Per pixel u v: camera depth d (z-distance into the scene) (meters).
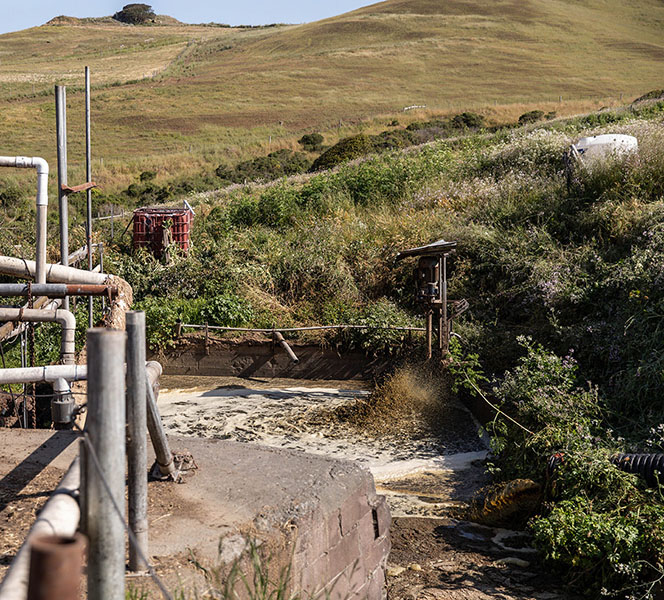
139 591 2.38
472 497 5.85
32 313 5.00
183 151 46.81
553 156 15.86
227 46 103.38
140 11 161.00
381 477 6.36
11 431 4.04
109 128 56.31
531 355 6.96
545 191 12.53
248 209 16.08
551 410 6.21
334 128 50.94
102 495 1.72
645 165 11.23
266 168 37.75
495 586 4.23
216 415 8.14
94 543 1.73
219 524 2.93
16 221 15.55
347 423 7.80
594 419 6.25
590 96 58.62
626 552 4.30
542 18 96.25
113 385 1.72
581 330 8.27
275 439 7.32
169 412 8.29
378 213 14.43
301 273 11.63
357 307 10.71
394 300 11.02
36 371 4.05
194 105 64.19
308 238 13.05
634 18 99.88
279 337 9.74
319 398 8.78
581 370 7.82
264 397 8.87
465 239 11.41
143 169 40.41
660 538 4.32
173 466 3.38
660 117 20.28
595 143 12.66
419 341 9.43
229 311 10.52
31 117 59.12
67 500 1.80
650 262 8.55
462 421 7.76
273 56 90.75
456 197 14.09
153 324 10.08
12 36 132.00
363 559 3.54
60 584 1.29
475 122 43.34
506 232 11.39
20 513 2.98
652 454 5.22
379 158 20.12
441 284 8.62
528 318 9.78
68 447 3.78
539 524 4.61
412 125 43.00
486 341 9.13
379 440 7.30
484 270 10.91
